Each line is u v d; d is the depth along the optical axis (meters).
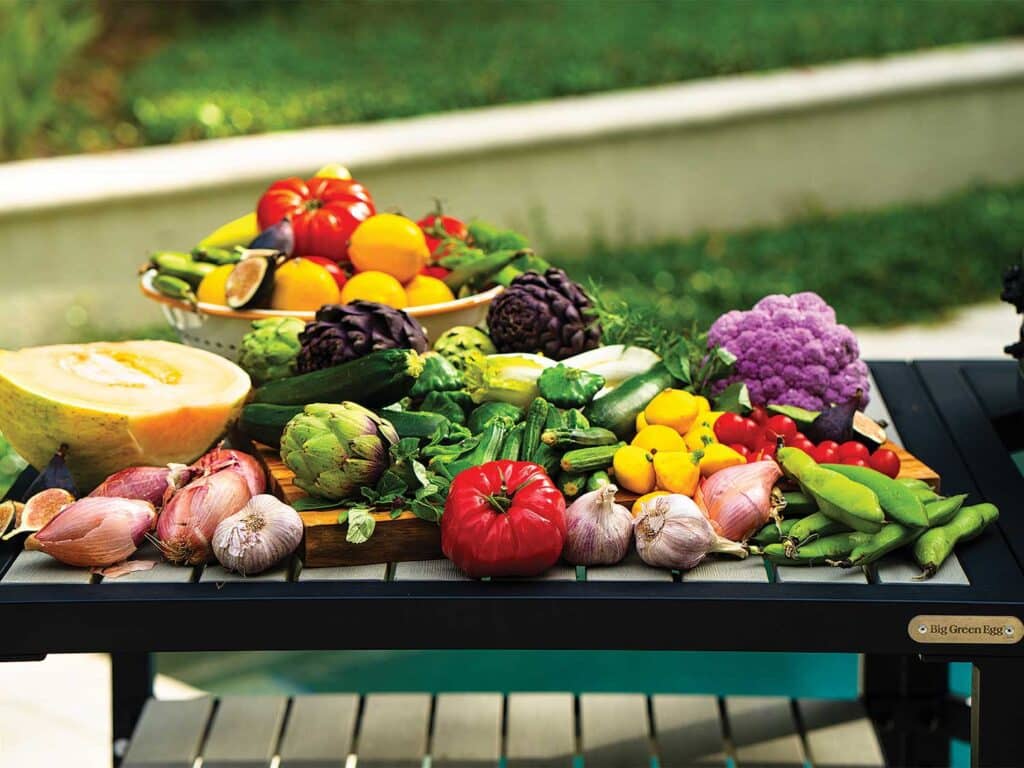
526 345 2.08
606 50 7.73
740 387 1.98
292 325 2.08
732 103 6.41
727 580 1.70
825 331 2.04
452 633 1.67
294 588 1.69
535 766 2.39
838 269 5.84
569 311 2.08
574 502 1.75
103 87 7.14
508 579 1.71
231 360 2.27
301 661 3.23
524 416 1.98
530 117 6.27
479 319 2.30
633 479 1.79
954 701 2.54
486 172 5.95
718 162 6.43
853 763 2.38
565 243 6.20
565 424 1.87
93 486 1.92
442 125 6.16
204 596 1.67
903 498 1.73
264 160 5.61
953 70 6.98
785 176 6.61
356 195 2.39
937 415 2.21
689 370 2.04
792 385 2.03
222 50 7.95
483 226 2.48
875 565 1.74
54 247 5.21
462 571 1.73
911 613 1.65
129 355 2.02
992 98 7.00
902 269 5.89
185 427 1.88
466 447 1.85
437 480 1.76
